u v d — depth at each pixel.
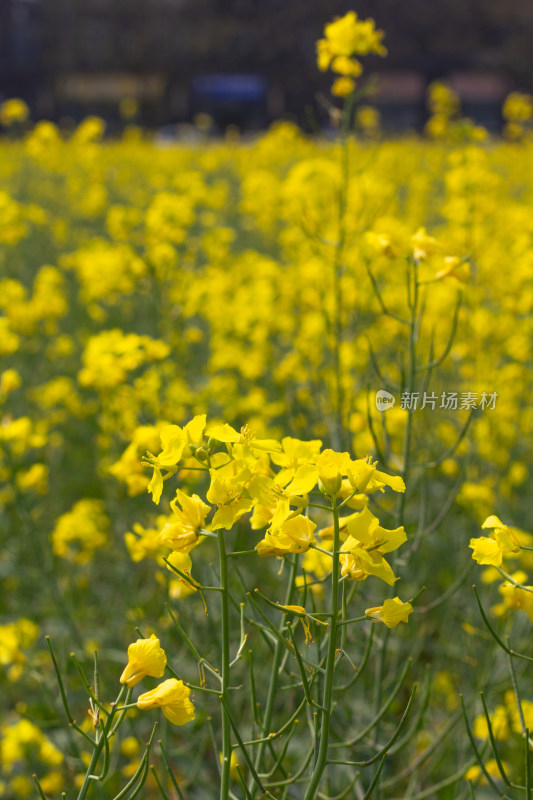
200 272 5.84
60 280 5.24
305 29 49.78
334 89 3.39
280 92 50.12
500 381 4.05
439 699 3.01
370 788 1.49
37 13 48.34
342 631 1.82
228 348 4.58
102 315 5.80
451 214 4.66
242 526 3.74
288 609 1.45
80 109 48.00
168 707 1.46
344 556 1.52
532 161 11.17
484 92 49.12
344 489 1.42
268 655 3.00
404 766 2.75
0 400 3.42
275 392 4.91
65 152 12.37
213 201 6.71
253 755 2.12
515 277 4.68
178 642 3.01
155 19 49.12
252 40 49.97
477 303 4.30
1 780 2.70
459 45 48.47
